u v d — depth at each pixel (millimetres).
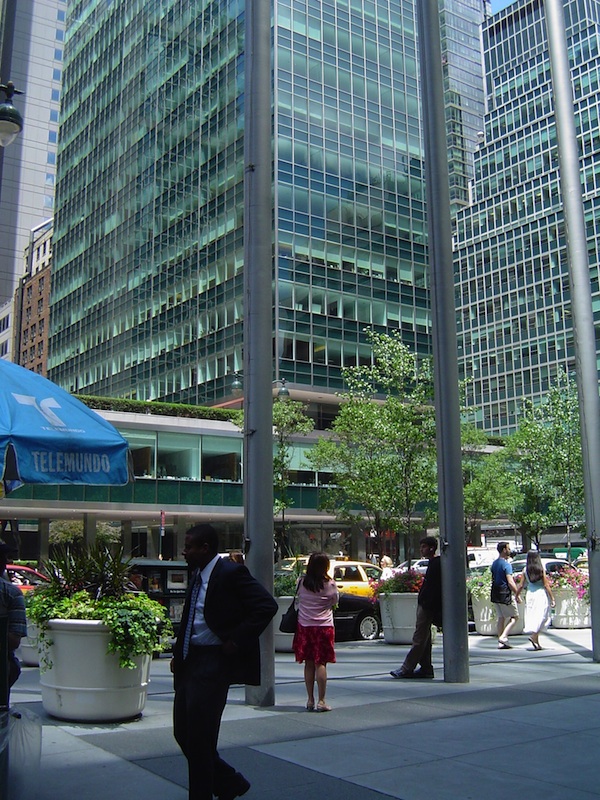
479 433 40125
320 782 5797
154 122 70062
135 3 76188
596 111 89688
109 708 7766
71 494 38625
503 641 15273
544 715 8359
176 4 69312
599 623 13078
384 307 58594
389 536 44094
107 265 74875
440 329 11227
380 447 32156
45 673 8078
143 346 67125
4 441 6426
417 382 31625
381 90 62312
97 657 7781
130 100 74750
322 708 8602
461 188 114312
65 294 83438
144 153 70938
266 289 9594
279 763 6336
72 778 5805
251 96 9938
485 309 99875
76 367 78875
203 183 62312
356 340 56344
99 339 74688
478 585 18625
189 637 4875
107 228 75750
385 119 62031
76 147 84875
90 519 42125
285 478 37906
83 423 7062
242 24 60250
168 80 68875
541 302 93312
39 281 103875
